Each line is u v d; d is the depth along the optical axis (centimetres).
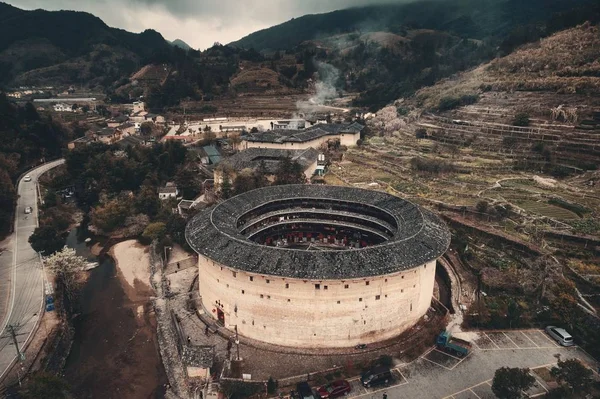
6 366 6919
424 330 7419
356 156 17538
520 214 10581
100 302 9394
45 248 11069
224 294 7419
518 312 7294
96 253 12106
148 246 12400
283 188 10750
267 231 10150
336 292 6669
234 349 7019
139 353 7681
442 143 16975
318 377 6222
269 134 19000
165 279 9856
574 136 14300
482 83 19850
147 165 16775
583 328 7112
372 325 6975
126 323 8600
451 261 9575
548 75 17950
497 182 13100
